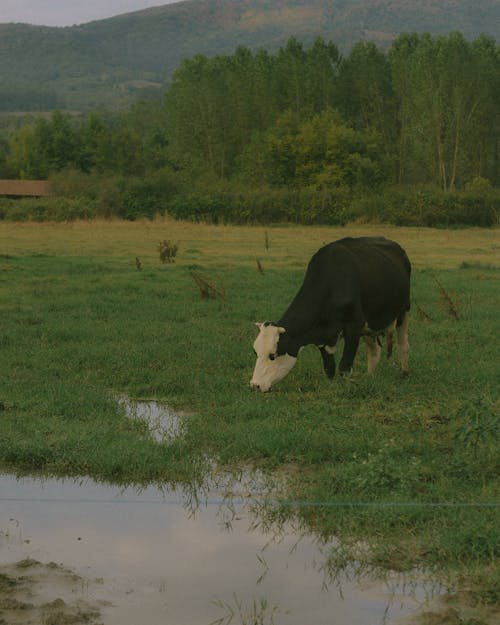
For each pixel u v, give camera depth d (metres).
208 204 62.72
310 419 10.20
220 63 106.75
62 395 11.44
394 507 7.45
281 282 24.30
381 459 8.38
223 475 8.73
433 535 6.95
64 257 32.62
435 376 12.60
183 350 14.34
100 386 12.18
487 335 15.84
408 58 91.75
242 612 5.92
